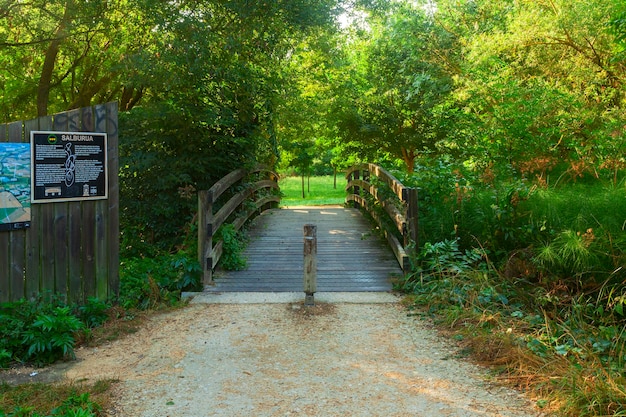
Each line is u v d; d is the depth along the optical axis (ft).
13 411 11.78
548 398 12.56
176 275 24.02
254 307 20.97
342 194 98.53
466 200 25.85
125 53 34.22
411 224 26.04
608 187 24.67
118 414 11.96
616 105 32.71
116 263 20.54
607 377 12.89
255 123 37.32
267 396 12.91
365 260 28.04
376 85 60.03
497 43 34.37
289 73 45.57
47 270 18.42
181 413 12.00
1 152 16.96
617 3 29.94
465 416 11.80
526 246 23.45
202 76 31.35
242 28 31.58
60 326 15.78
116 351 16.30
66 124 18.86
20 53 42.50
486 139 32.63
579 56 33.63
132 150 33.88
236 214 34.24
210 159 33.71
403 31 54.85
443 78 52.75
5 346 15.33
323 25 35.96
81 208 19.45
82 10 31.60
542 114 31.07
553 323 17.58
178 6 31.83
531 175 30.01
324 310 20.49
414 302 21.30
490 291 20.16
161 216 33.96
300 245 31.48
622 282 19.13
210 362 15.25
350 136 59.98
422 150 57.26
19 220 17.48
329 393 13.07
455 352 16.08
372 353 15.97
